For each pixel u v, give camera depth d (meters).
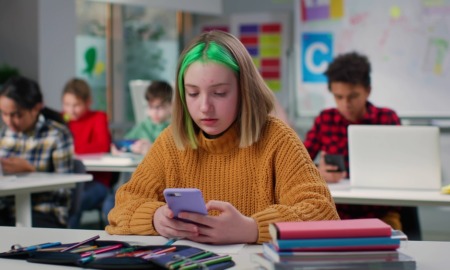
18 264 1.41
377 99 6.50
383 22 6.44
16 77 3.42
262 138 1.78
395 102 6.44
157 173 1.86
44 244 1.54
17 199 3.11
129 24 6.90
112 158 4.34
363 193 2.79
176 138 1.81
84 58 6.63
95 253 1.43
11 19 6.39
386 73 6.45
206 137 1.79
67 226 3.39
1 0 6.44
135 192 1.85
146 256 1.38
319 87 6.76
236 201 1.79
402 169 2.93
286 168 1.73
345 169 3.14
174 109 1.79
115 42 6.82
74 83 5.13
